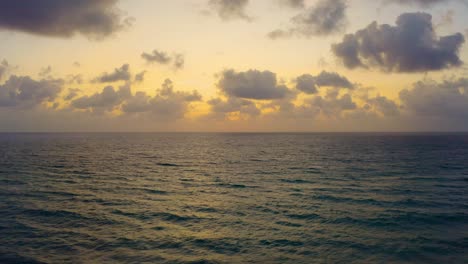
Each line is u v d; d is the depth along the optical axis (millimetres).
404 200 25812
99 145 117438
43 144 122250
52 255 14883
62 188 30875
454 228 18781
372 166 49094
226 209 23266
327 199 26328
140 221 20297
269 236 17578
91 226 19156
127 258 14633
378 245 16156
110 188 31234
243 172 43312
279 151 85688
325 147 102688
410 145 112125
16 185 32094
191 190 30500
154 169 46531
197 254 15133
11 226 18938
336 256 14875
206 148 101625
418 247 15891
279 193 28906
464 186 32031
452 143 127312
